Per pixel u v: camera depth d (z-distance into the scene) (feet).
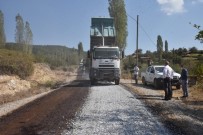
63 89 77.15
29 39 260.21
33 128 33.60
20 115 41.45
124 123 35.83
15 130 32.86
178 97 60.08
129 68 167.73
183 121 37.19
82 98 57.57
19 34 255.09
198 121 37.32
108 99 55.98
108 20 101.50
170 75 56.44
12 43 245.24
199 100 55.98
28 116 40.47
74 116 39.86
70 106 47.83
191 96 62.13
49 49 545.85
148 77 86.12
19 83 80.23
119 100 54.70
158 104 50.44
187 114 41.93
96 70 86.69
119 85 89.04
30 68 101.60
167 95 56.34
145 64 168.14
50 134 30.91
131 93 66.18
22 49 255.09
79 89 76.33
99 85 89.56
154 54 255.09
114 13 171.83
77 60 422.82
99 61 86.58
